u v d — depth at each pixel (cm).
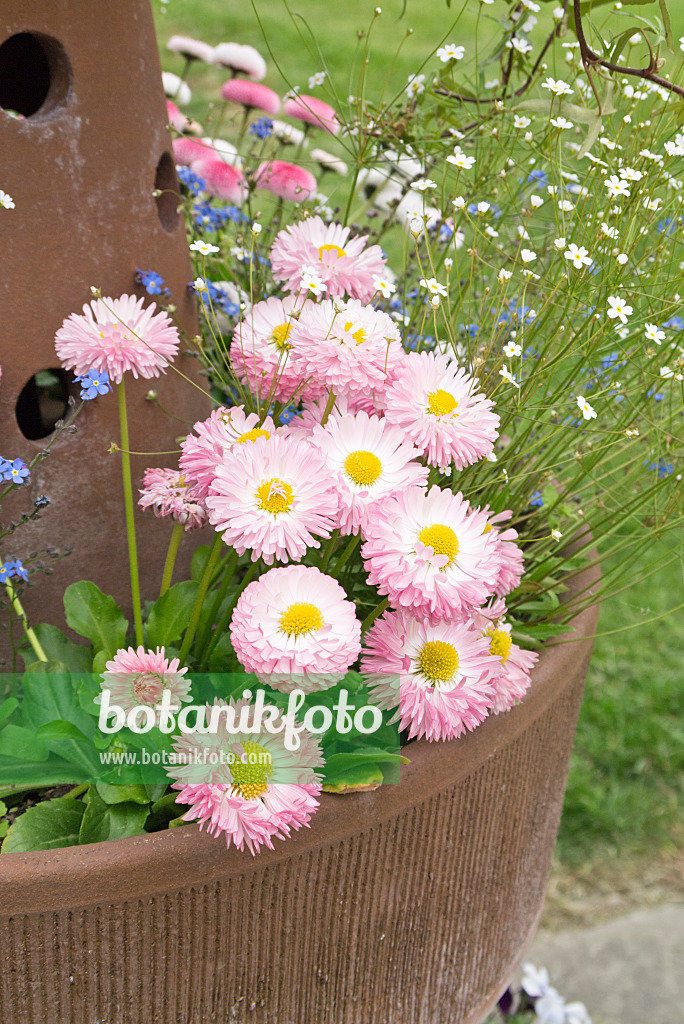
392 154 105
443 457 77
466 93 94
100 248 83
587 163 98
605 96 82
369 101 96
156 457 88
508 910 89
